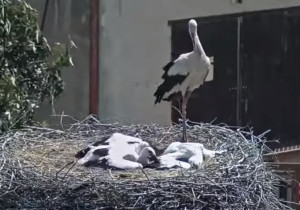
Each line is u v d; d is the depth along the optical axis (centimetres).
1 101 838
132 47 1159
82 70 1148
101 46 1148
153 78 1164
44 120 1047
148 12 1162
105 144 730
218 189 603
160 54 1170
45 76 916
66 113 1134
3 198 606
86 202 596
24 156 707
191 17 1178
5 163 641
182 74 762
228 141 748
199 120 1195
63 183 608
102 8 1143
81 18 1143
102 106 1154
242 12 1193
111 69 1153
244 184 621
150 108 1164
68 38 1139
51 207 597
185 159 705
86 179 617
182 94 778
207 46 1188
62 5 1141
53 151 751
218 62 1195
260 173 650
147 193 594
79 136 820
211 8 1184
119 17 1151
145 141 764
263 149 745
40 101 917
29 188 610
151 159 694
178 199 595
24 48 891
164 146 789
